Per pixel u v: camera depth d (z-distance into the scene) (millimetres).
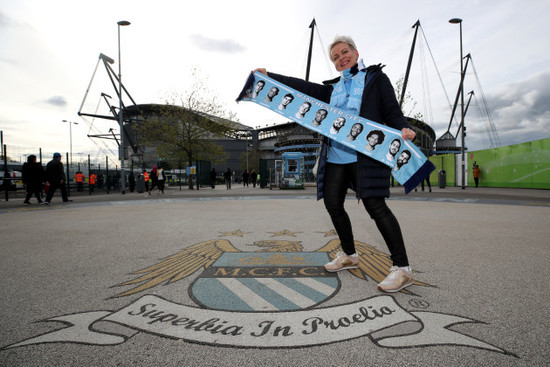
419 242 3723
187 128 26219
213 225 5270
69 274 2598
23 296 2102
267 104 2771
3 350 1420
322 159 2477
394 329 1589
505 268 2648
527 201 9727
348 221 2529
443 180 19562
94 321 1715
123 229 4953
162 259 3066
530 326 1605
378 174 2195
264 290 2164
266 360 1335
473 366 1269
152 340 1507
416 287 2195
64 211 8133
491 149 21156
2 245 3807
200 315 1778
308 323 1669
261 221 5723
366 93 2324
